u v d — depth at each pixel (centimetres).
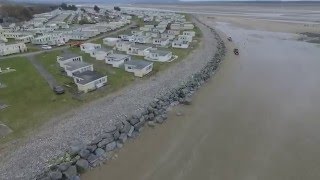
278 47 10675
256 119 5175
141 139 4572
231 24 17925
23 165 3762
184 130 4838
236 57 9394
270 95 6209
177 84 6700
